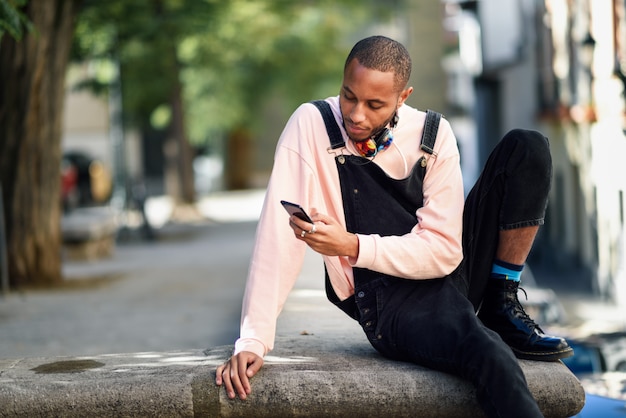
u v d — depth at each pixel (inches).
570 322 636.1
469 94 1489.9
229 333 352.2
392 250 149.9
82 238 730.8
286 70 1215.6
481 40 1263.5
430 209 154.6
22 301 460.1
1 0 341.4
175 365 156.0
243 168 1935.3
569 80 938.1
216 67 1157.1
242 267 649.0
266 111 1957.4
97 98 1007.0
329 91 1234.0
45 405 146.4
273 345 169.5
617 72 750.5
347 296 161.9
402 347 152.6
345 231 149.6
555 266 971.3
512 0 1225.4
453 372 146.3
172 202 1237.1
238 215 1298.0
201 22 865.5
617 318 660.1
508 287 157.2
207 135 1349.7
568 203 928.3
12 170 516.4
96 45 875.4
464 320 147.1
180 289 516.4
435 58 1664.6
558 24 976.3
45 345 320.8
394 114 155.9
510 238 154.6
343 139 156.2
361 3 1235.2
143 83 1079.0
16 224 521.7
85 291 505.4
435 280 156.3
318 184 156.9
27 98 507.8
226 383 147.0
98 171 1477.6
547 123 1036.5
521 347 154.7
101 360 162.1
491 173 154.0
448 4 1466.5
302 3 1229.7
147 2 814.5
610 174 778.8
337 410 147.9
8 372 153.5
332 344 175.0
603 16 808.9
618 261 756.6
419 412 147.7
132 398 147.1
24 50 499.2
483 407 139.3
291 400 147.3
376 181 157.2
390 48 146.2
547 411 148.6
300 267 155.3
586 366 301.9
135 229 988.6
